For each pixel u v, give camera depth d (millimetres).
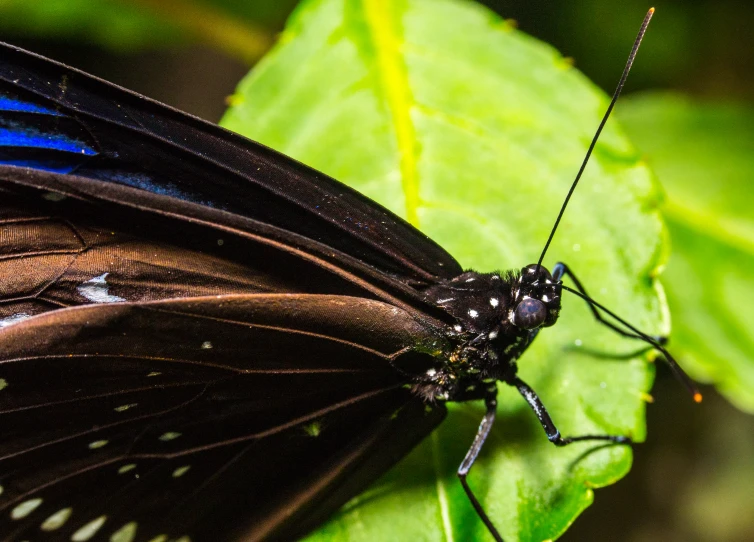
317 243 154
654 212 169
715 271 182
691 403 193
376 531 160
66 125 153
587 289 167
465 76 175
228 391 155
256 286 156
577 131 173
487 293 160
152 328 151
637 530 192
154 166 155
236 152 156
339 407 158
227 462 158
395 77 175
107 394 152
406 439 161
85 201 151
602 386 165
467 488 160
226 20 190
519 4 194
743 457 193
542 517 160
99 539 157
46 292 153
